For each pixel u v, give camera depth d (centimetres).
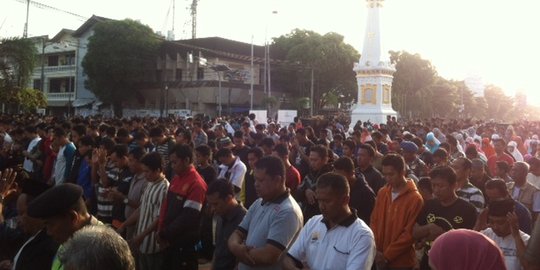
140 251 621
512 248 503
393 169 562
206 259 824
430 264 239
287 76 6003
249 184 848
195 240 612
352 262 392
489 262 226
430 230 533
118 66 5269
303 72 5700
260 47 6091
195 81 5416
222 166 876
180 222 584
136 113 5703
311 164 763
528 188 774
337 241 406
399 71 6694
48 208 347
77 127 1075
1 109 3625
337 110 5984
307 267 426
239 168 859
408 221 552
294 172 819
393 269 552
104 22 5412
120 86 5491
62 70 6225
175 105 5688
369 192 648
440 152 897
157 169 632
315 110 5859
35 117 2534
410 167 924
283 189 464
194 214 592
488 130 2069
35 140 1222
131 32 5362
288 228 446
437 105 7194
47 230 367
